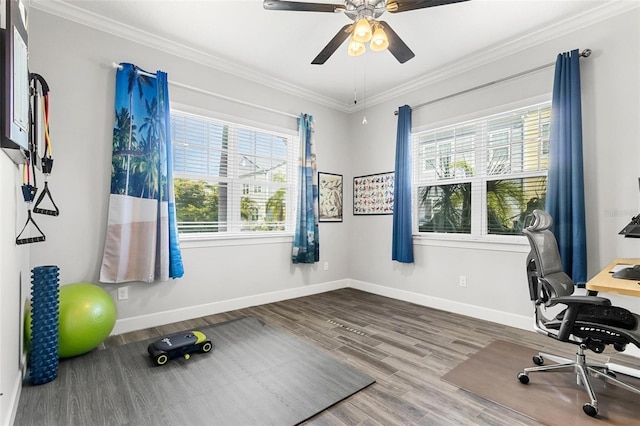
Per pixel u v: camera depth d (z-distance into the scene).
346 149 4.65
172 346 2.21
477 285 3.24
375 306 3.65
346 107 4.60
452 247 3.45
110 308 2.35
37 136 1.99
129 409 1.67
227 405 1.71
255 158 3.75
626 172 2.39
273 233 3.83
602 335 1.61
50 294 1.94
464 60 3.26
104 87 2.70
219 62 3.32
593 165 2.53
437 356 2.33
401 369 2.13
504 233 3.12
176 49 3.05
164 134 2.90
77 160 2.57
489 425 1.56
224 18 2.62
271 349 2.44
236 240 3.50
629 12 2.38
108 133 2.71
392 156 4.09
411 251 3.75
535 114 2.91
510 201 3.09
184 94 3.14
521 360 2.26
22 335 1.96
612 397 1.79
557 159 2.61
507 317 3.01
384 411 1.68
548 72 2.77
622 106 2.41
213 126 3.41
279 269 3.89
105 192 2.70
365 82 3.84
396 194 3.87
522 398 1.79
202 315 3.25
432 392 1.86
